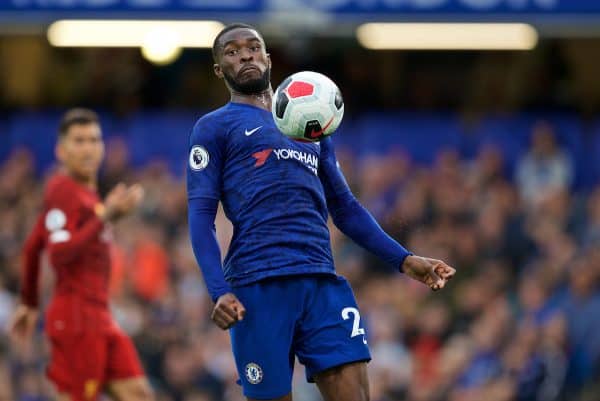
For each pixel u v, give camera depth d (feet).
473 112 191.93
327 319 69.26
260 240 68.80
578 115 188.96
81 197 92.53
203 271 67.36
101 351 92.53
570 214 164.45
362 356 69.36
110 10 163.12
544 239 159.53
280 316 68.64
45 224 93.25
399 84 193.88
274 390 68.64
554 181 176.04
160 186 171.94
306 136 68.23
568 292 146.61
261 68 70.49
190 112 195.21
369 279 155.02
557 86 192.24
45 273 149.79
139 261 156.97
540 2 162.50
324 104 67.82
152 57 189.88
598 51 190.29
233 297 66.28
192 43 185.68
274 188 69.10
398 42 182.70
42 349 144.97
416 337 147.13
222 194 70.18
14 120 187.62
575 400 138.00
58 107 198.29
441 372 142.61
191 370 143.84
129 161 184.44
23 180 182.50
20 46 198.39
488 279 153.38
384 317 147.54
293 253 68.80
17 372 144.05
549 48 192.24
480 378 141.18
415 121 182.60
